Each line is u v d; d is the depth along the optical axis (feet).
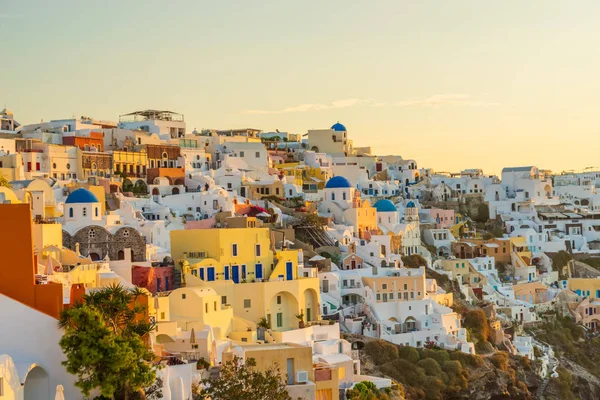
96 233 545.85
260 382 346.13
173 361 386.73
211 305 495.82
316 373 402.11
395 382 530.27
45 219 532.73
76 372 311.27
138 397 325.83
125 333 338.34
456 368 579.48
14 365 302.25
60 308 325.01
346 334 578.25
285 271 571.28
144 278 517.96
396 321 623.77
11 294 322.55
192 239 554.05
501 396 598.75
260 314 542.98
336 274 624.18
